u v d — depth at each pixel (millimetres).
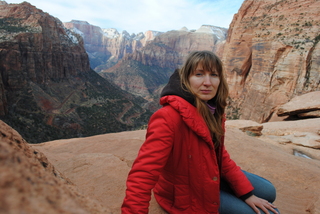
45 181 640
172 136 1764
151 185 1720
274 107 37719
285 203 3592
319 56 32906
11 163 513
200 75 1822
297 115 20781
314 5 37656
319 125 14047
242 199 2238
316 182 4215
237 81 51656
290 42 36812
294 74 35625
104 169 3676
